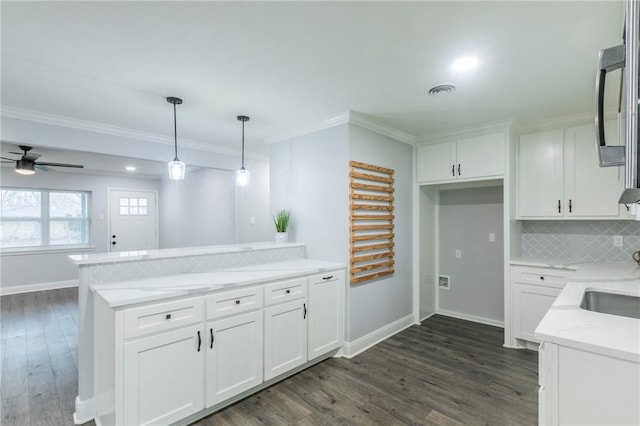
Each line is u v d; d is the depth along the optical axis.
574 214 3.14
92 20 1.65
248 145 4.45
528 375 2.70
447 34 1.79
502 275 3.93
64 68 2.17
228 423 2.10
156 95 2.64
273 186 3.93
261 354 2.42
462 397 2.38
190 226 6.40
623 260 3.14
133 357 1.79
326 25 1.71
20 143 3.00
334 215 3.23
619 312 1.92
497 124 3.32
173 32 1.77
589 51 1.96
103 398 1.99
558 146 3.24
